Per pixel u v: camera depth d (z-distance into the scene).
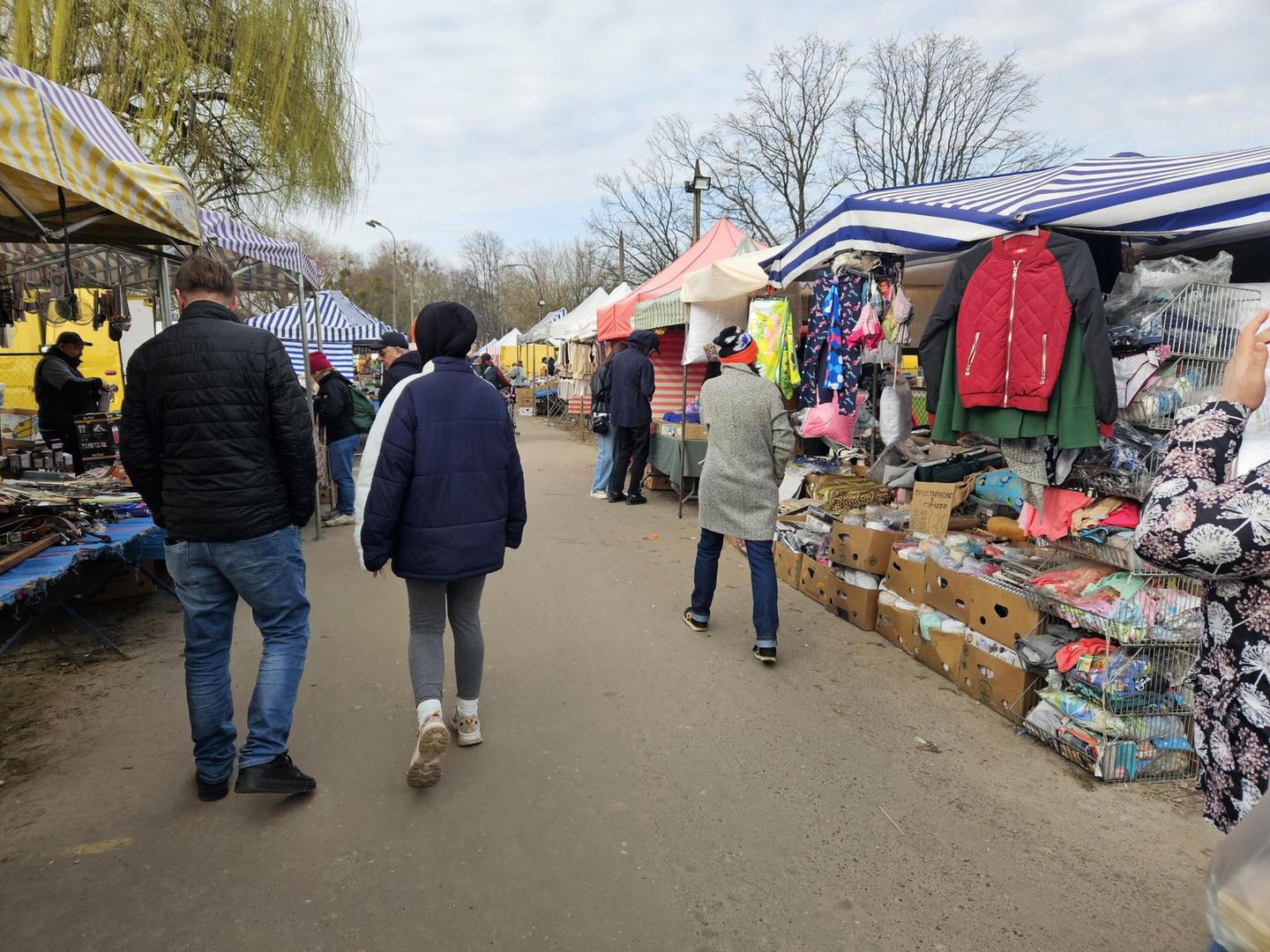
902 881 2.52
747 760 3.28
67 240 4.07
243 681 3.98
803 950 2.21
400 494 2.90
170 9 8.59
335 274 55.00
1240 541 1.43
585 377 19.16
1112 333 3.30
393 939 2.22
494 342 37.50
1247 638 1.54
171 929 2.25
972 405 3.50
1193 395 3.19
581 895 2.42
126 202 3.56
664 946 2.21
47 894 2.39
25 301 7.39
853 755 3.32
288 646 2.96
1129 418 3.29
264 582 2.85
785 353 6.43
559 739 3.44
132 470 2.78
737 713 3.71
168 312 5.30
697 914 2.34
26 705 3.69
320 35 10.04
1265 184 2.96
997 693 3.71
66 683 3.94
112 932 2.23
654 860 2.60
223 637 2.90
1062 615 3.33
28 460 6.29
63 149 3.13
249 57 9.19
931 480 4.89
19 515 4.26
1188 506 1.51
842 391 4.94
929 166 28.64
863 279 4.82
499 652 4.44
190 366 2.69
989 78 27.42
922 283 6.31
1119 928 2.31
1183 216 3.13
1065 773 3.21
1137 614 3.07
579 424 19.47
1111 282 3.83
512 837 2.71
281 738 2.87
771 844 2.70
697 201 23.62
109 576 5.14
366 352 29.25
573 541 7.28
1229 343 3.24
